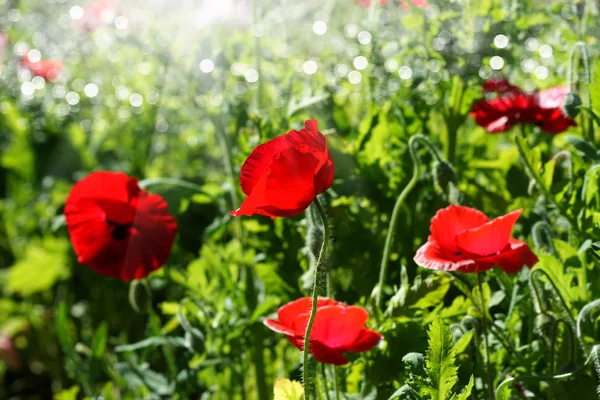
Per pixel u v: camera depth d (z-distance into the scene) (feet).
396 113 4.21
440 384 3.12
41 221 6.49
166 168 6.29
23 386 6.46
